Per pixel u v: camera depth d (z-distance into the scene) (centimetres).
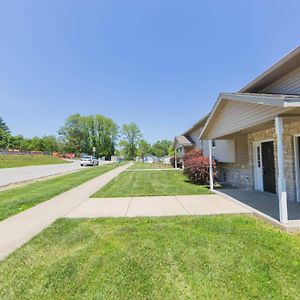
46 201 905
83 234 511
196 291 292
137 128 7988
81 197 985
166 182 1495
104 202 873
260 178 1080
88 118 8269
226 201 856
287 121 726
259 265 354
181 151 2897
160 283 311
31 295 290
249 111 729
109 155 8356
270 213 642
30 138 9775
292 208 688
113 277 328
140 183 1444
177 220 615
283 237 471
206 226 554
